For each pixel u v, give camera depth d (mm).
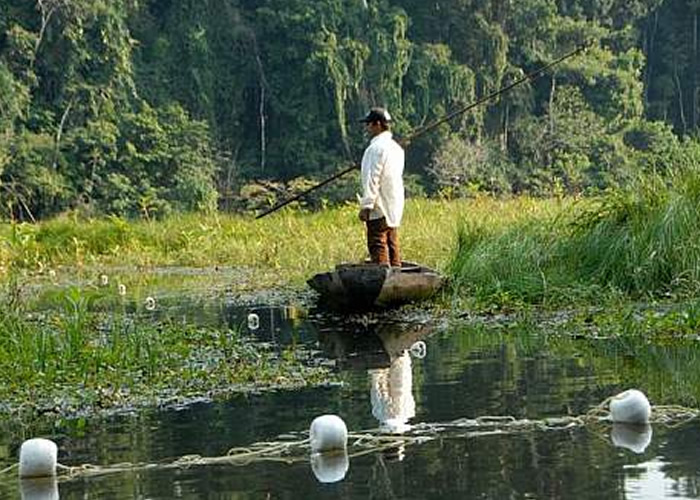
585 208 14516
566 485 5332
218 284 17500
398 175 12961
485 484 5406
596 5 61438
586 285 12586
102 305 14625
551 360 8773
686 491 5145
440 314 12133
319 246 20500
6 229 27859
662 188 13500
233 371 8766
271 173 54906
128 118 50531
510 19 58688
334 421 6227
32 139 48281
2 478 5930
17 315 10672
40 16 50281
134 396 8039
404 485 5457
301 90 54594
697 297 11695
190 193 49781
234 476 5766
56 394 8156
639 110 59156
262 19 55562
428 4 58156
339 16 54719
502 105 57344
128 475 5887
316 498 5309
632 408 6512
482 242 13828
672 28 64625
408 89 55875
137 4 54000
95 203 48844
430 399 7465
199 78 53938
